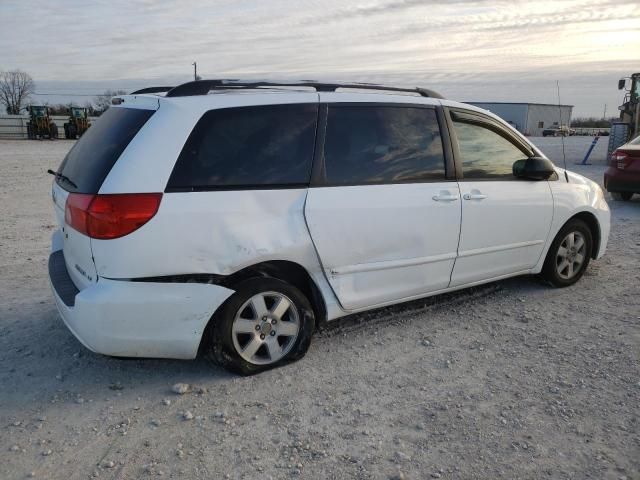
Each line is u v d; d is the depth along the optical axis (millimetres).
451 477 2711
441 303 4934
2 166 18922
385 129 4055
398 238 4051
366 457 2863
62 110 71812
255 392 3484
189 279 3361
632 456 2857
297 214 3641
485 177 4555
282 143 3654
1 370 3754
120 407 3328
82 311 3262
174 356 3475
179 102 3443
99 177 3295
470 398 3414
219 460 2842
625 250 6805
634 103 17828
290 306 3734
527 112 50719
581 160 22344
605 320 4578
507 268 4832
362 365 3834
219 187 3422
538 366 3811
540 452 2891
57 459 2850
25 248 7098
